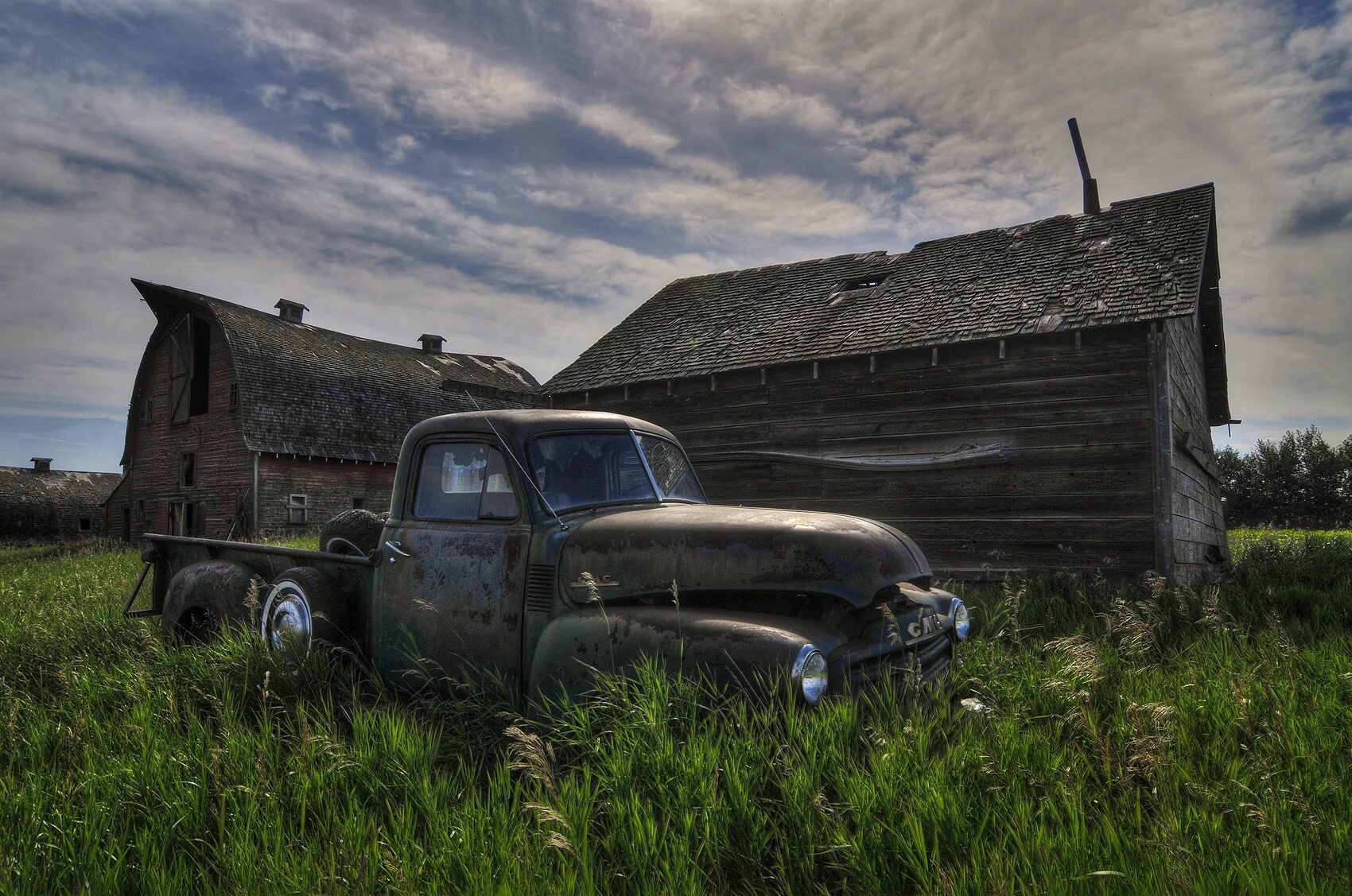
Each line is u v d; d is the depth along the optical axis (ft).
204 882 8.43
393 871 7.87
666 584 12.48
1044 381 32.71
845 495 36.96
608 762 10.19
